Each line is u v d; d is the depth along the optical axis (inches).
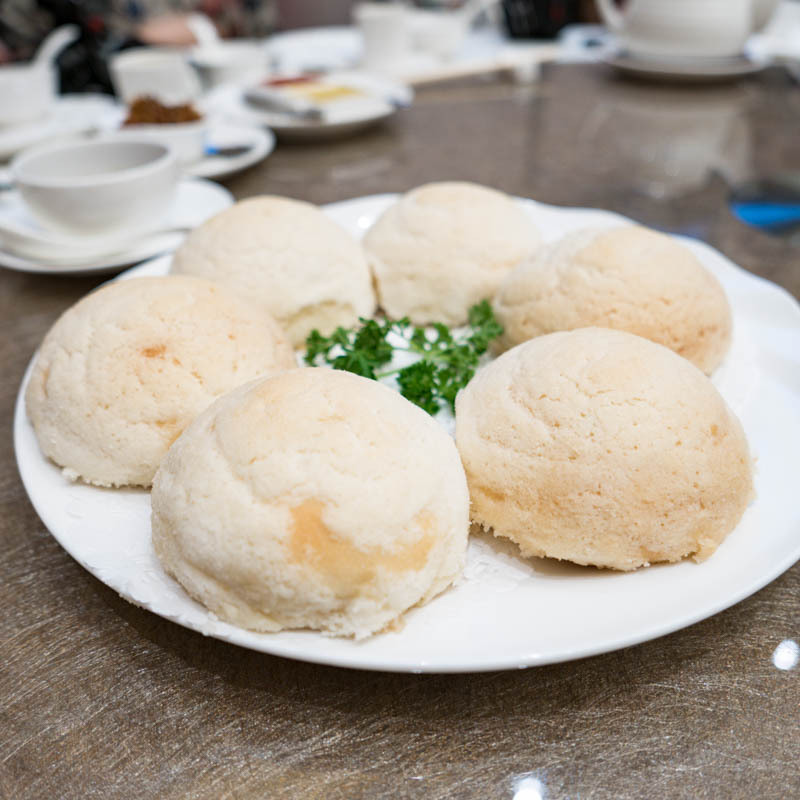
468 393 32.7
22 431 34.4
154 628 28.2
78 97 102.3
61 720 25.0
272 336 36.4
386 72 107.0
